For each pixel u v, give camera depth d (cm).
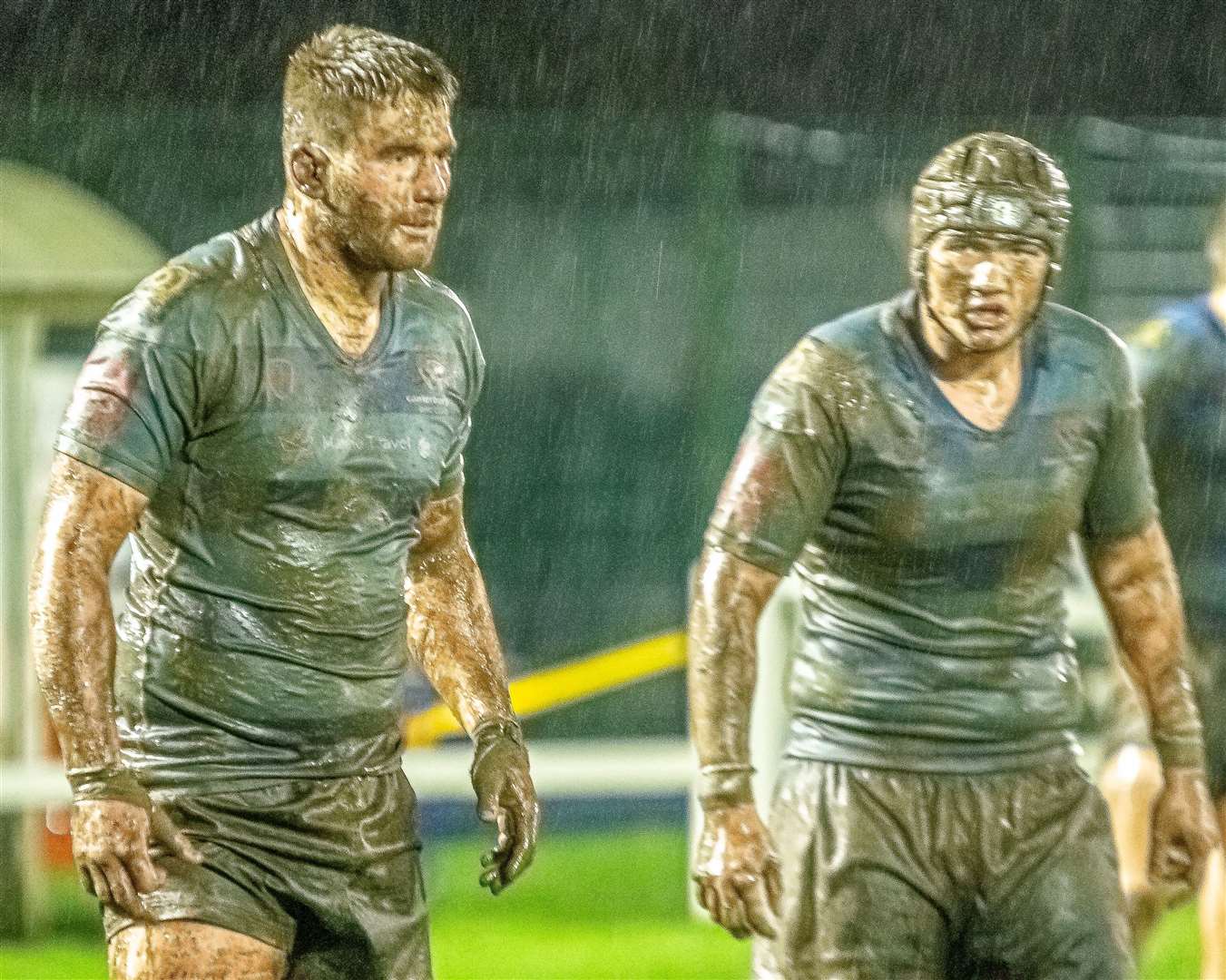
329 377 1585
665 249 3806
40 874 3161
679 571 3850
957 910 1767
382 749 1645
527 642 3844
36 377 3256
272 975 1587
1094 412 1794
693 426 3831
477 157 3750
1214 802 2420
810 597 1814
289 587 1587
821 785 1773
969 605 1767
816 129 3781
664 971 2908
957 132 3788
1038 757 1778
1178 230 3822
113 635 1516
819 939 1758
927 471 1752
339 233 1580
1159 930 2995
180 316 1546
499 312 3797
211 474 1570
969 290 1717
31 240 3269
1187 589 2412
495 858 1661
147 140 3512
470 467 3822
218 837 1577
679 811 3897
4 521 3197
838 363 1770
